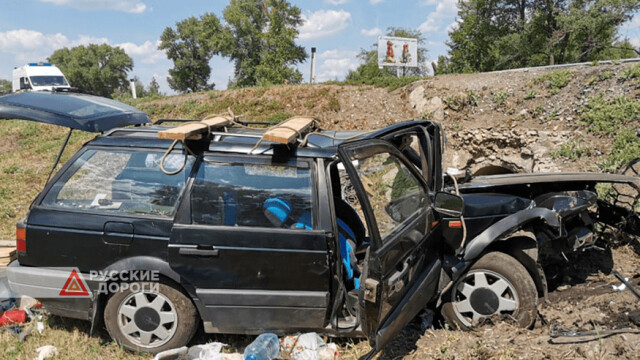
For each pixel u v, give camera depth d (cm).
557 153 965
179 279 352
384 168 356
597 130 966
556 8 2753
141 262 355
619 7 2505
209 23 4428
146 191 368
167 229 354
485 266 383
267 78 3131
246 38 4281
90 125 382
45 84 2861
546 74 1267
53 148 1366
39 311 451
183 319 365
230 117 439
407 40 2789
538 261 394
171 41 4872
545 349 334
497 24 3106
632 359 310
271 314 351
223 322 353
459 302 394
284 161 360
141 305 367
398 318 326
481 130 1163
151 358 371
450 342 367
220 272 347
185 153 369
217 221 354
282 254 345
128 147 379
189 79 5050
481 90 1355
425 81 1488
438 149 437
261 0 4331
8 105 381
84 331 418
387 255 312
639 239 520
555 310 404
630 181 477
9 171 1150
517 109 1223
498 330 366
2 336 411
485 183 487
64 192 378
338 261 349
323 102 1599
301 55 3278
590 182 483
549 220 394
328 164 361
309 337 366
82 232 363
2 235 738
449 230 396
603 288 445
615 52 2883
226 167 362
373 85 1647
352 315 362
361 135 394
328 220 351
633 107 962
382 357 369
